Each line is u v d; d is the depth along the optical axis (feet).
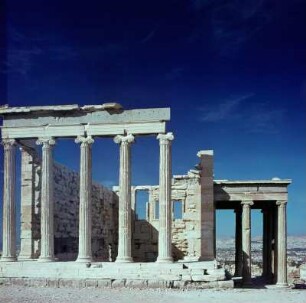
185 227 184.55
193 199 184.75
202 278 131.13
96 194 194.18
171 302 104.68
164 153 143.13
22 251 159.94
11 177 149.79
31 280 134.62
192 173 185.68
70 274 135.33
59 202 170.40
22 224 161.17
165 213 141.18
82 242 143.64
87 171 146.00
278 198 174.50
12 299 106.63
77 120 148.15
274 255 178.81
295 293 125.39
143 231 201.46
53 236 149.38
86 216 144.56
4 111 149.69
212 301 107.24
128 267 135.33
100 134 146.30
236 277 176.14
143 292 120.67
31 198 161.79
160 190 142.20
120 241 142.51
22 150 163.12
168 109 144.36
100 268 135.64
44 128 149.07
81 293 117.91
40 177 164.55
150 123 144.56
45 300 105.50
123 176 144.15
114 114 146.72
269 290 132.77
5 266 139.23
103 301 104.99
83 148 146.20
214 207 177.06
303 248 531.09
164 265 135.13
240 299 111.34
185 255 182.91
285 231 173.27
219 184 176.35
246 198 175.11
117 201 220.23
